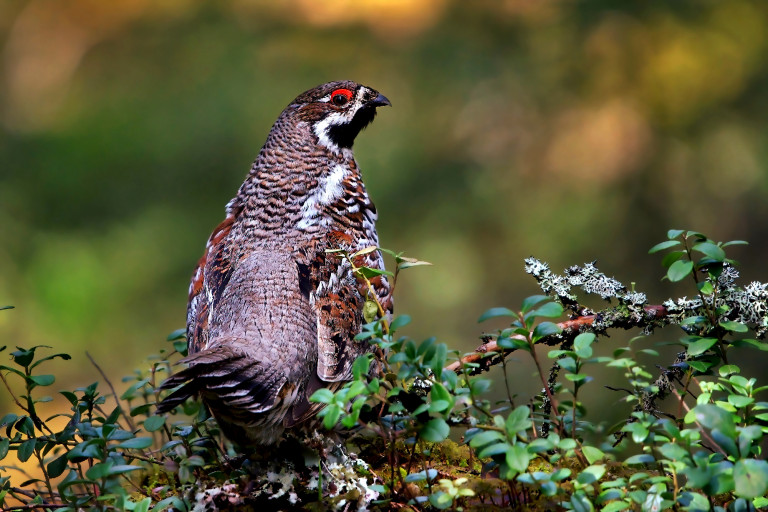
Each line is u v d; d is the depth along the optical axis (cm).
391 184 1484
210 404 458
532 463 489
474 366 517
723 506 437
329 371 504
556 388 481
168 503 439
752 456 402
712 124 1437
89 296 1448
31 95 1689
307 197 592
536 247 1425
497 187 1467
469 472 498
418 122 1518
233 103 1549
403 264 475
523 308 419
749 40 1488
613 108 1468
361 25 1625
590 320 539
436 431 384
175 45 1664
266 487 459
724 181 1410
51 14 1766
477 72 1533
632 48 1502
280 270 527
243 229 575
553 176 1465
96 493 457
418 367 406
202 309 542
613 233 1422
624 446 437
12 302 1438
